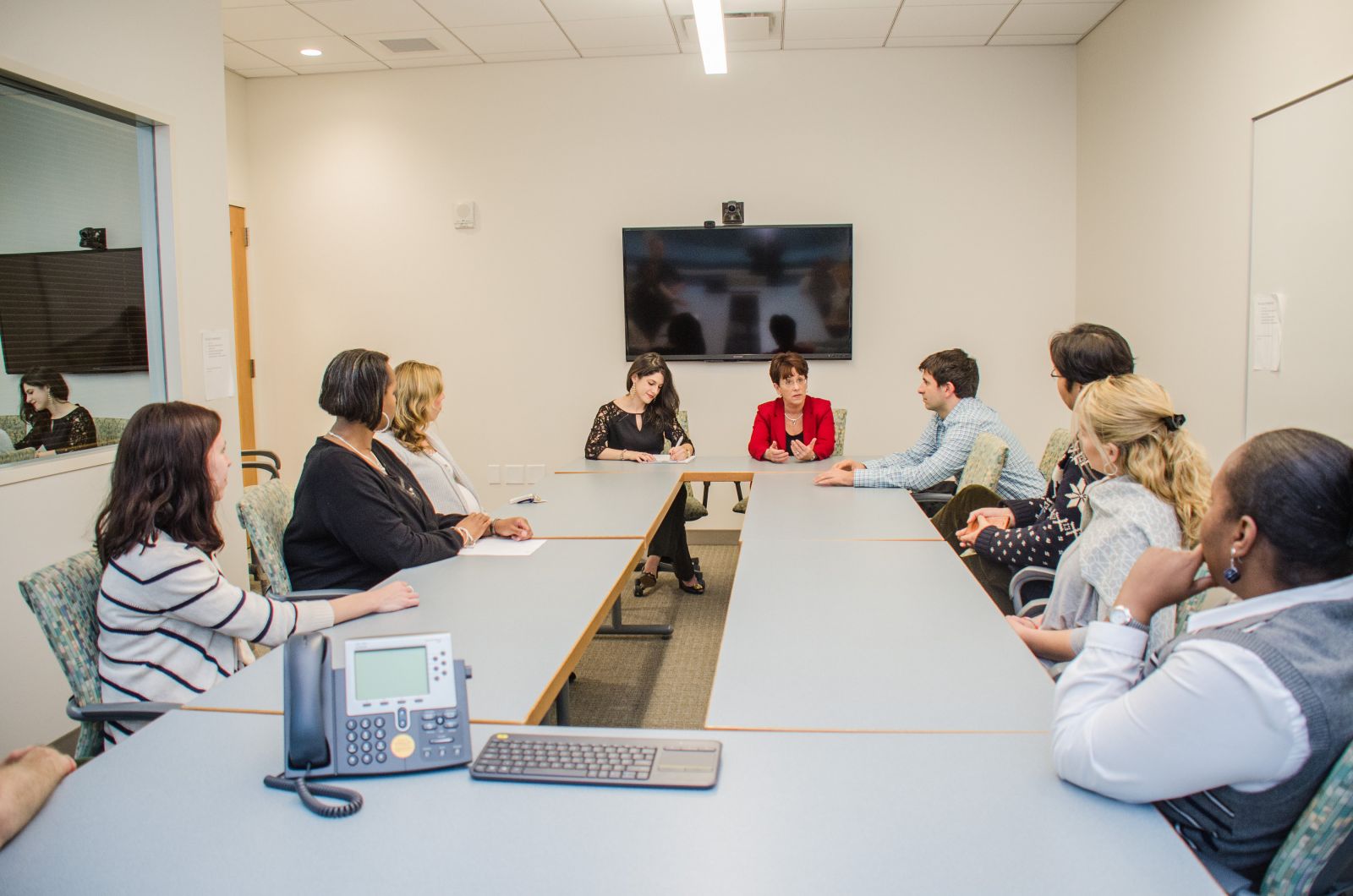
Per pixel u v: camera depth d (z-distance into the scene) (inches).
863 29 197.0
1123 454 77.7
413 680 51.9
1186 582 48.5
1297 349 129.8
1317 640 40.4
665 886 39.8
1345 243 118.7
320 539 96.0
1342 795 39.2
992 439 133.8
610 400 226.2
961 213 212.8
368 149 225.5
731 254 216.8
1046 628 85.2
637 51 212.1
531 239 223.9
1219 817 43.6
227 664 74.7
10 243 109.4
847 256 213.8
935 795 47.4
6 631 106.2
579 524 116.6
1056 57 208.4
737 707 59.2
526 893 39.6
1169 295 167.5
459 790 48.8
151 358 134.3
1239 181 143.9
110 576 70.6
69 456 117.0
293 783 49.1
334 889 40.1
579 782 49.0
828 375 220.1
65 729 114.8
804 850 42.4
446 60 216.4
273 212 229.5
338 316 230.4
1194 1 156.6
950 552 101.8
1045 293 212.7
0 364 108.6
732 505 226.7
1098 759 45.3
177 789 49.5
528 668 66.2
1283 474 41.6
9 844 44.1
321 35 196.1
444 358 229.0
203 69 140.7
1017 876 40.1
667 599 177.0
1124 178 185.0
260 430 234.2
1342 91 119.0
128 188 128.6
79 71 115.5
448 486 130.6
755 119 215.3
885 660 67.8
